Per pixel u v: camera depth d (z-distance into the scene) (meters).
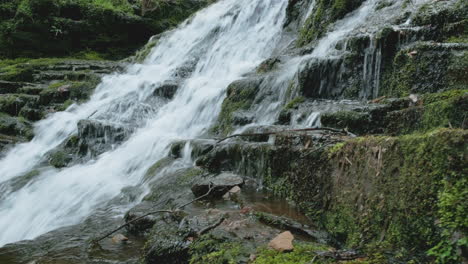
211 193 4.83
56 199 6.42
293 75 7.09
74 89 12.02
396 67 5.70
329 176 3.87
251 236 3.38
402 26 6.33
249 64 10.47
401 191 2.83
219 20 14.09
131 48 20.66
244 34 12.47
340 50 6.95
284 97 7.11
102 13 19.28
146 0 20.69
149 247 3.68
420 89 5.33
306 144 4.59
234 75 9.84
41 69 14.98
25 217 6.17
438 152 2.60
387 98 5.56
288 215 4.03
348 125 5.04
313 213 3.91
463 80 4.93
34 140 10.02
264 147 5.08
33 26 18.09
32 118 11.05
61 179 7.20
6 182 7.53
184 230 3.65
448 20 5.96
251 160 5.29
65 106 11.28
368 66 6.18
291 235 3.23
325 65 6.58
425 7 6.52
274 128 5.71
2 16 18.39
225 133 7.12
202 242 3.34
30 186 7.17
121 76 12.57
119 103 10.21
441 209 2.46
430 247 2.53
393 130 4.59
